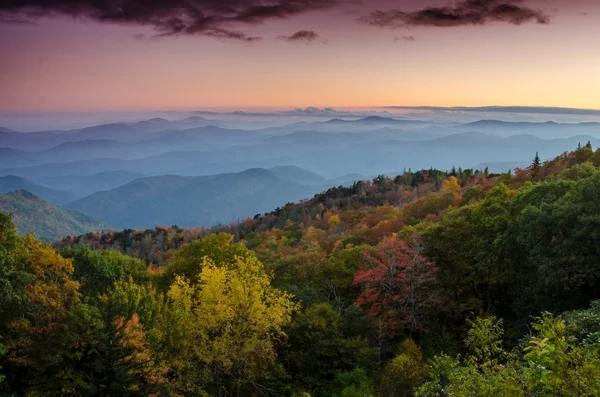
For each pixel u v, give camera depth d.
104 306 18.92
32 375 20.11
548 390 7.92
